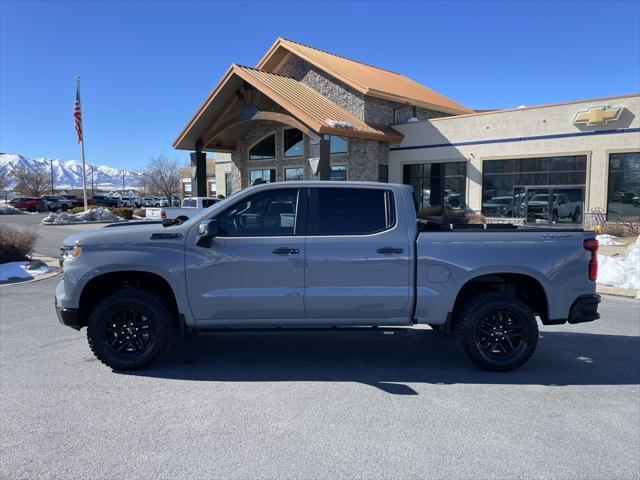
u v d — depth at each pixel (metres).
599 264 11.45
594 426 4.07
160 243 5.18
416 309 5.27
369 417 4.20
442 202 27.23
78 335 6.69
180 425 4.03
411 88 33.03
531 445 3.74
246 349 6.18
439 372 5.36
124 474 3.31
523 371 5.41
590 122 22.05
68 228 29.58
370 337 6.76
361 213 5.34
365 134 24.75
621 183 21.77
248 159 31.50
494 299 5.29
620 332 7.12
